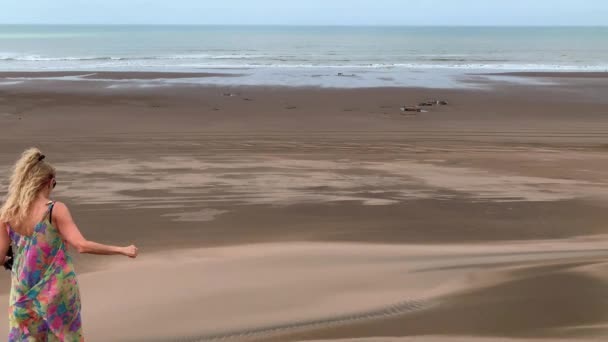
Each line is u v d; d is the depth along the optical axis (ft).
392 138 62.03
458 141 60.44
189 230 29.01
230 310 18.29
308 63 187.93
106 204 33.55
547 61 215.31
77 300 12.03
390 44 350.84
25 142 56.44
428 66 178.29
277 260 24.11
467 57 233.55
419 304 18.39
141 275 22.02
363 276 21.74
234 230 29.19
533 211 33.47
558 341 15.10
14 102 84.84
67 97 90.99
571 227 30.42
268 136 62.28
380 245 26.81
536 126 71.77
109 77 126.93
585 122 75.41
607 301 18.01
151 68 160.15
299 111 81.05
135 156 48.98
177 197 35.32
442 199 35.83
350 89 106.83
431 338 15.51
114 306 18.74
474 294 19.08
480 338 15.48
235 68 161.79
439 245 26.94
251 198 35.40
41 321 11.82
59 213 11.76
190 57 219.00
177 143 56.95
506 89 109.60
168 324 17.21
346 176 41.86
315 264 23.48
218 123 71.10
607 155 52.16
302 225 30.25
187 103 86.99
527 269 21.56
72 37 449.48
